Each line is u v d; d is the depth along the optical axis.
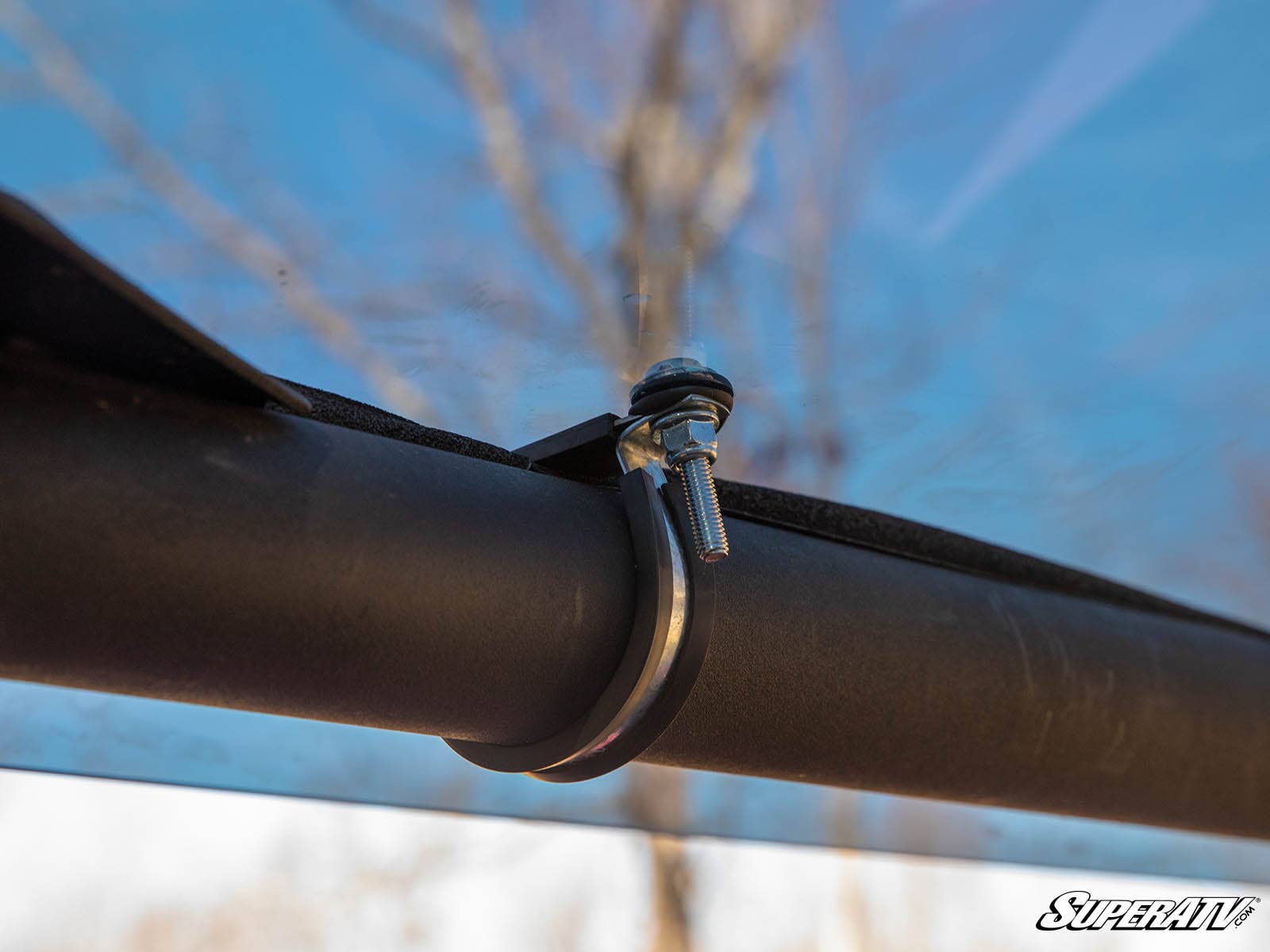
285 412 0.22
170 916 0.84
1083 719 0.30
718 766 0.27
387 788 0.48
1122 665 0.31
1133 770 0.32
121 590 0.19
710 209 0.35
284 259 0.30
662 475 0.25
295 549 0.20
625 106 0.36
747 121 0.36
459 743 0.26
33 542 0.18
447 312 0.31
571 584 0.23
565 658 0.23
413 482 0.22
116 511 0.19
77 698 0.36
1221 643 0.34
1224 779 0.33
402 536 0.21
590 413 0.30
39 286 0.17
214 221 0.30
